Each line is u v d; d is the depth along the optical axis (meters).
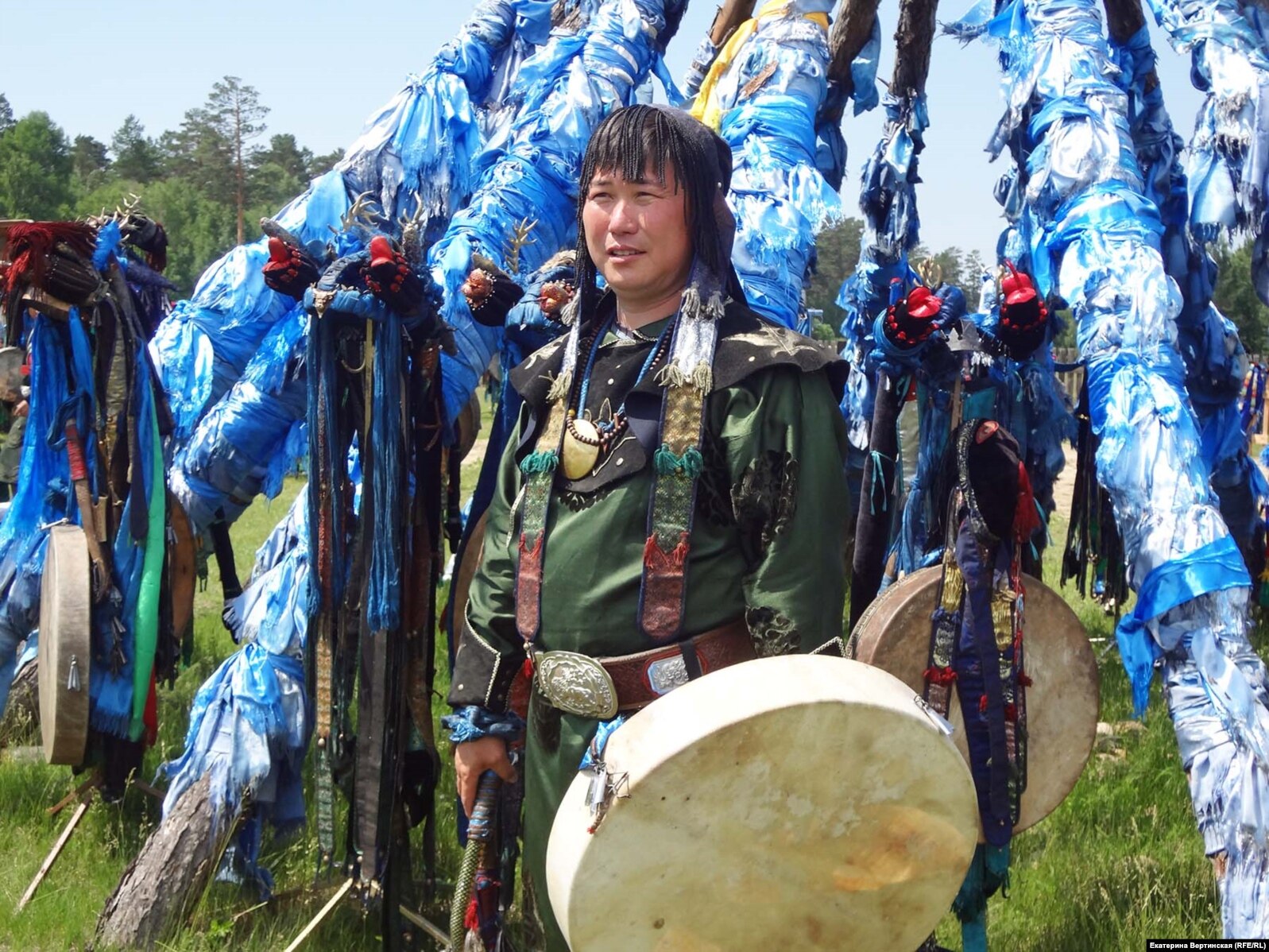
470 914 2.90
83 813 4.15
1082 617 8.13
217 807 3.87
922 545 3.56
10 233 3.96
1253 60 4.20
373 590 3.39
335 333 3.49
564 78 4.77
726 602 2.45
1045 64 4.35
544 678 2.51
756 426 2.38
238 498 4.46
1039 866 4.29
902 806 2.38
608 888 2.31
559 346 2.67
